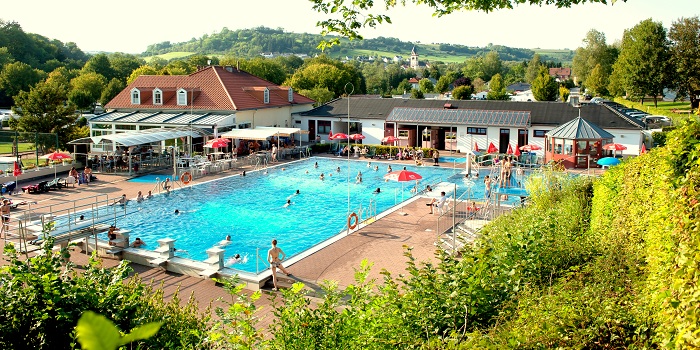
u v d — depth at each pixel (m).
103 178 44.09
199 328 11.40
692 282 6.13
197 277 22.11
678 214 7.88
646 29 87.88
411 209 33.31
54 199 36.28
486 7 12.65
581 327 7.65
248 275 21.55
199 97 60.72
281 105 65.00
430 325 9.20
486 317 9.80
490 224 20.36
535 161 50.62
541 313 8.08
